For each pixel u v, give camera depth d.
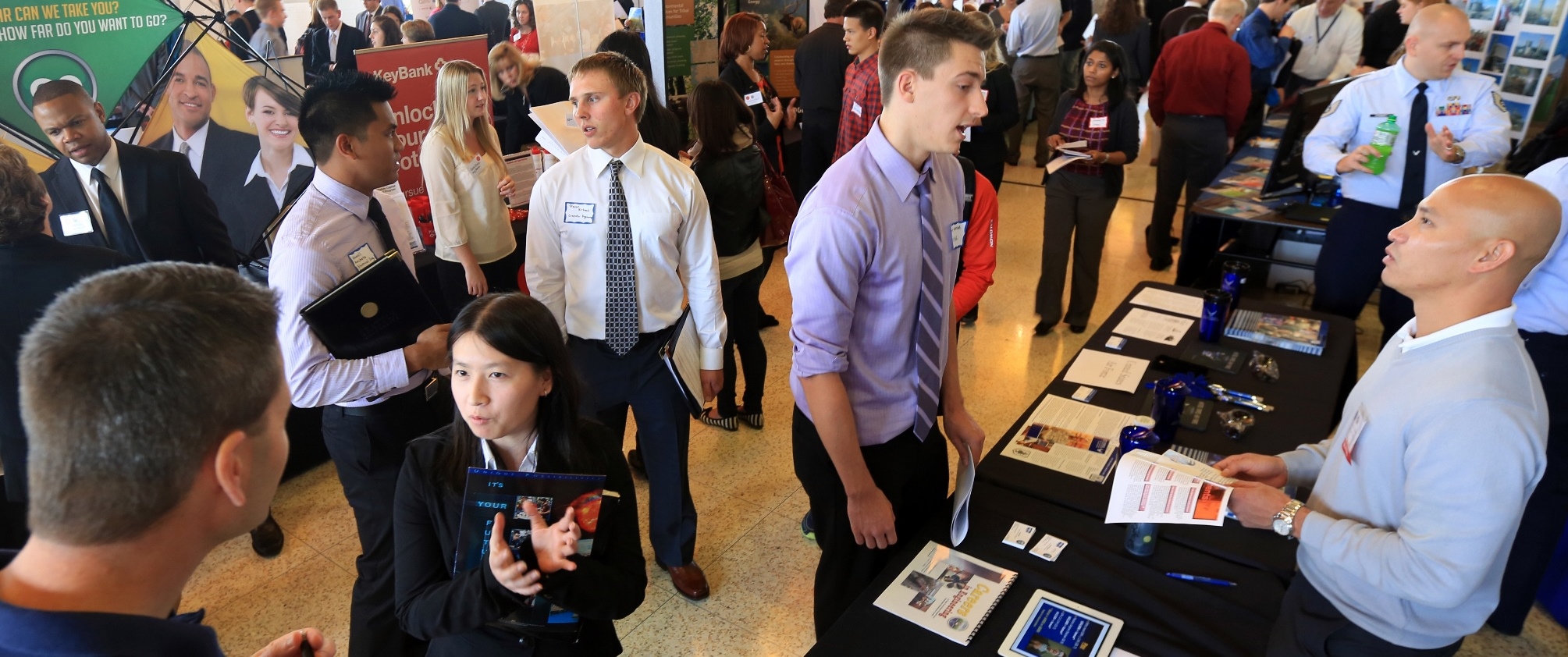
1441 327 1.24
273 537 2.78
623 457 1.57
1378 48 6.70
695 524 2.55
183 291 0.72
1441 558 1.16
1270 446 2.07
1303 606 1.40
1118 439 2.11
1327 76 6.50
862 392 1.76
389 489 1.95
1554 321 2.07
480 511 1.24
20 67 2.57
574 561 1.31
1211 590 1.60
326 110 1.75
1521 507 1.15
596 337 2.33
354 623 2.04
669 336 2.37
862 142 1.68
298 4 6.18
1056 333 4.31
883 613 1.56
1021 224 5.90
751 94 4.66
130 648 0.68
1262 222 3.86
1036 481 1.95
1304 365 2.50
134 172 2.68
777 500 3.04
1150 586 1.62
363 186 1.85
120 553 0.70
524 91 4.53
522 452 1.46
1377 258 3.17
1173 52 4.70
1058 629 1.51
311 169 3.26
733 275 3.16
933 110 1.51
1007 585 1.62
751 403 3.50
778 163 4.86
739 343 3.39
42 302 2.06
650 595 2.58
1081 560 1.69
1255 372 2.43
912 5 6.12
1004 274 5.05
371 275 1.70
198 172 3.00
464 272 3.26
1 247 2.02
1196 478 1.46
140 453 0.66
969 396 3.73
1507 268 1.16
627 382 2.37
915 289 1.71
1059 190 3.99
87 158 2.62
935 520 1.84
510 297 1.39
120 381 0.66
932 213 1.70
